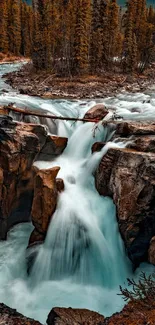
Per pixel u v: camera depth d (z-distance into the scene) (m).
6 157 10.70
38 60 52.72
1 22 79.12
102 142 13.12
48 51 52.25
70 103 23.17
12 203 11.49
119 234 9.95
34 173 12.03
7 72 51.34
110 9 55.62
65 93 31.88
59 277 9.69
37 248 10.05
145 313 6.89
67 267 9.84
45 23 55.34
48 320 7.13
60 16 59.94
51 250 9.94
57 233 10.11
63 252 9.92
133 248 9.48
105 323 6.73
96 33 49.69
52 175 10.62
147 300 7.28
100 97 29.45
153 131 12.02
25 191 11.92
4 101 19.67
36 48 52.88
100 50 50.56
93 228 10.10
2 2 78.31
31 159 11.70
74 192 11.37
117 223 10.07
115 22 56.50
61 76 46.50
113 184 10.46
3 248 10.74
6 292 8.99
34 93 28.80
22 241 11.08
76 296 8.80
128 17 52.50
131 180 9.75
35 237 10.28
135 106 23.03
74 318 6.90
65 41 51.16
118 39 65.75
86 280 9.52
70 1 54.03
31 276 9.73
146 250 9.52
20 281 9.53
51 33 54.91
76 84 40.44
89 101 25.83
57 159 13.54
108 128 14.18
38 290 9.12
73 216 10.30
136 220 9.34
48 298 8.74
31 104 19.92
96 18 51.50
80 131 15.03
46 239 10.12
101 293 8.95
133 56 52.25
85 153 13.98
